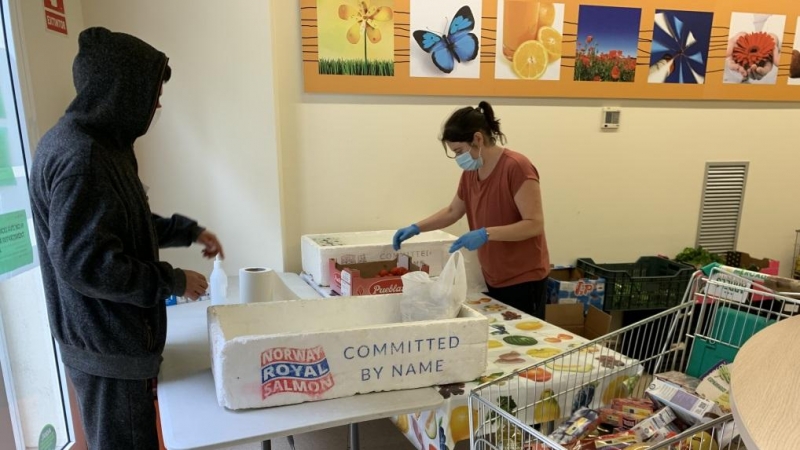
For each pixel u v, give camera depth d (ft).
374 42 8.21
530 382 4.64
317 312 5.01
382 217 8.89
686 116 10.02
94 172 3.75
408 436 5.21
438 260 7.70
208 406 4.10
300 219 8.50
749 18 9.78
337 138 8.41
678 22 9.49
